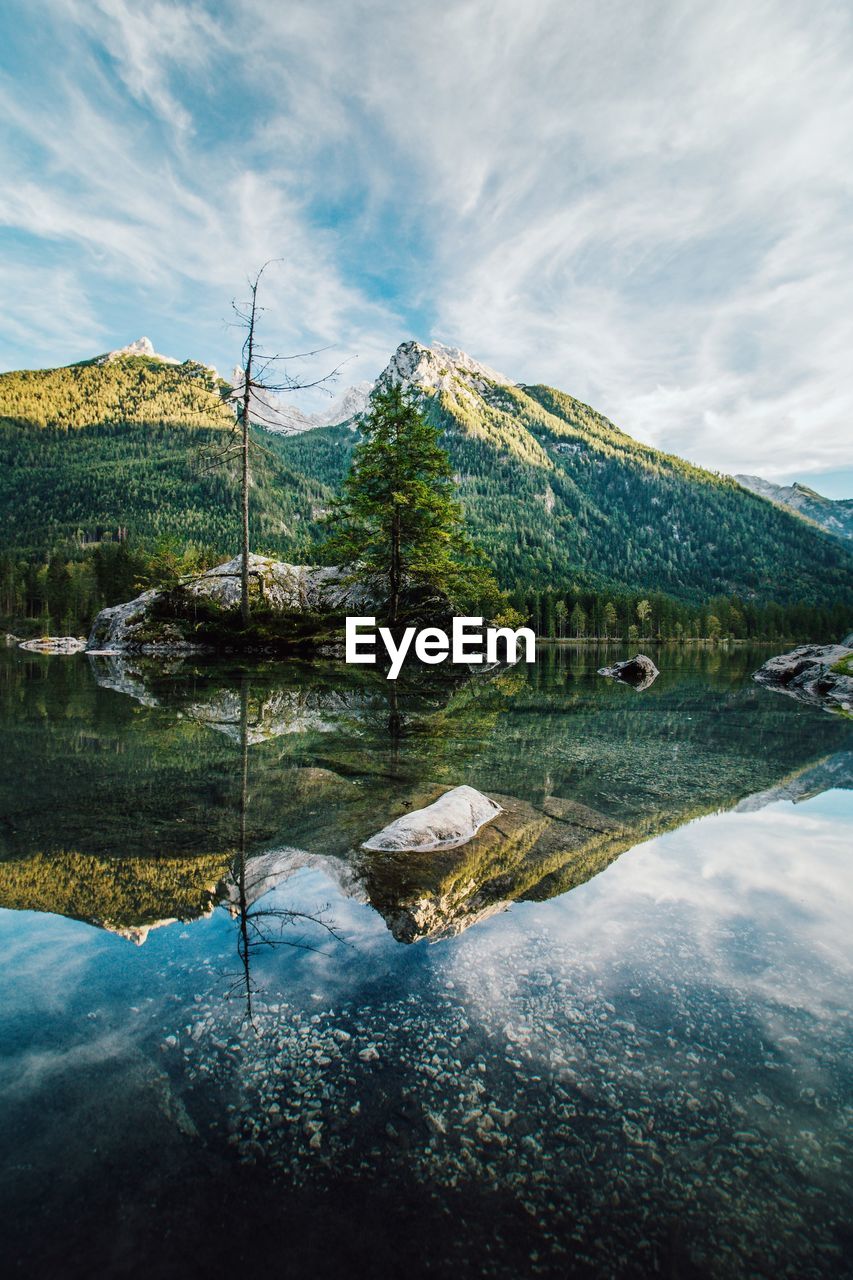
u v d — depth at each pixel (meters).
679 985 2.07
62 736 6.07
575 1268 1.15
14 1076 1.57
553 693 11.93
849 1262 1.17
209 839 3.34
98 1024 1.79
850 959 2.26
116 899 2.60
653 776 5.06
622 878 2.98
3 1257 1.14
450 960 2.20
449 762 5.41
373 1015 1.88
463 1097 1.56
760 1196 1.30
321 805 4.00
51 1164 1.33
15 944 2.22
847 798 4.45
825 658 15.90
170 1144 1.39
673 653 46.00
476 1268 1.15
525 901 2.71
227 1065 1.65
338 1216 1.24
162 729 6.58
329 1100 1.54
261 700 9.30
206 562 27.89
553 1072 1.66
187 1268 1.13
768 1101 1.57
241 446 17.28
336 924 2.45
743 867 3.14
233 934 2.34
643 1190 1.32
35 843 3.21
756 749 6.30
